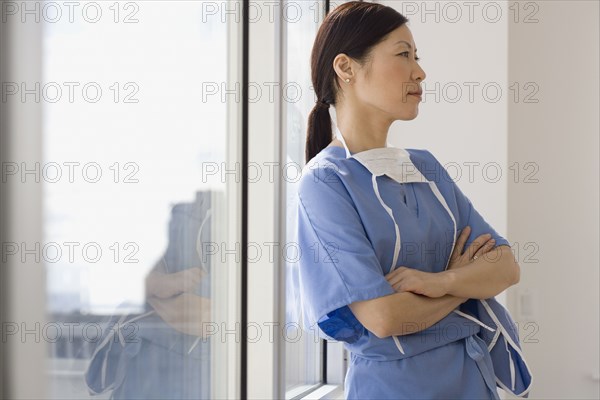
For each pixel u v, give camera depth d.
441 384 1.42
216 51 1.58
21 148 1.01
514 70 2.86
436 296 1.42
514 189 2.88
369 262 1.41
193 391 1.51
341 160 1.51
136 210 1.29
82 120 1.13
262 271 1.68
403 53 1.55
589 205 2.87
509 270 1.54
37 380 1.04
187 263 1.48
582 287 2.86
